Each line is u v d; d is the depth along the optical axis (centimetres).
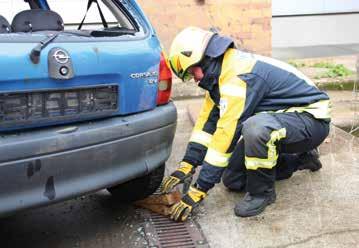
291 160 382
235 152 359
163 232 325
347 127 535
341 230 314
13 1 392
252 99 316
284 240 306
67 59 264
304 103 333
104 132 276
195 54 311
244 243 305
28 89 252
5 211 245
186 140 498
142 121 295
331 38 907
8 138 248
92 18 533
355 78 690
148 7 727
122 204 370
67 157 262
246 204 338
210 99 347
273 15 876
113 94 287
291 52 847
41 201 255
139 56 296
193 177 389
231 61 317
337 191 367
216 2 747
